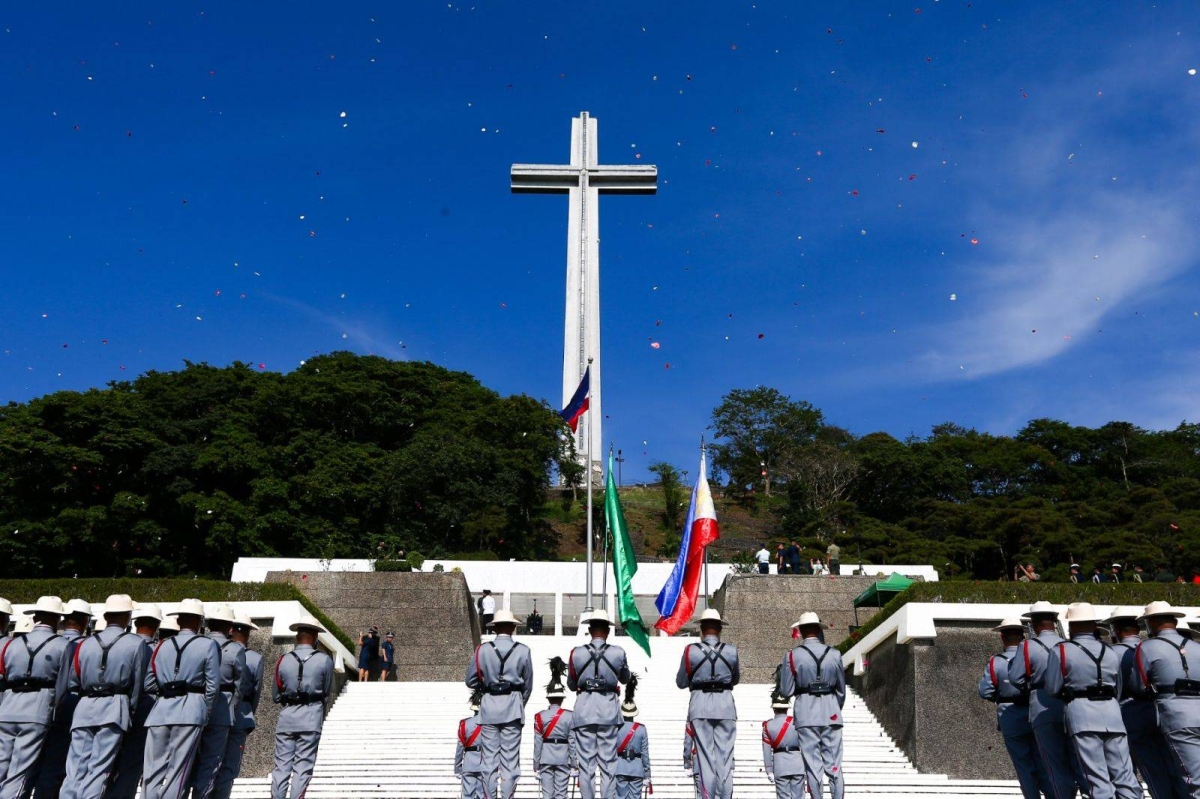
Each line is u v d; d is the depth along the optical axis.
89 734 10.28
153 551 41.69
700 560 25.81
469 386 66.00
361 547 46.34
